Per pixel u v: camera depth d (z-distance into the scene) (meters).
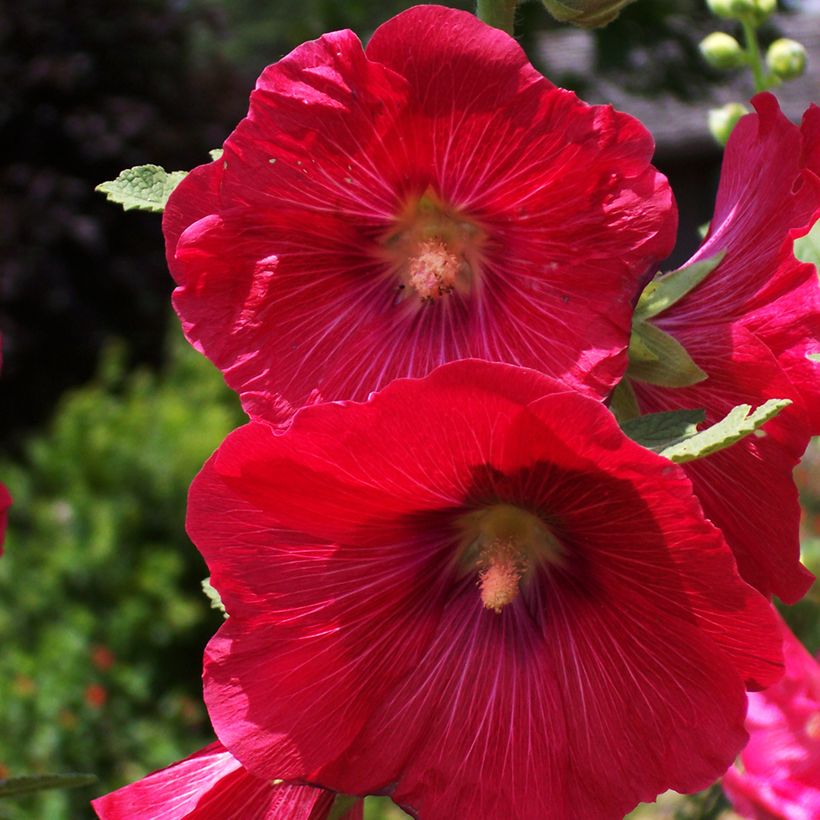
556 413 0.34
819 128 0.40
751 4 0.59
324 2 2.03
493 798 0.38
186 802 0.41
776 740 0.51
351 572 0.38
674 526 0.35
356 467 0.36
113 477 1.54
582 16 0.41
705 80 2.00
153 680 1.48
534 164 0.36
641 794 0.38
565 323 0.37
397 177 0.37
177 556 1.51
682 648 0.37
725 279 0.40
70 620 1.42
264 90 0.36
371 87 0.36
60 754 1.32
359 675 0.38
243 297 0.38
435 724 0.38
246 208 0.37
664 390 0.40
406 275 0.39
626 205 0.36
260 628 0.37
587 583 0.38
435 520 0.38
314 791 0.40
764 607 0.35
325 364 0.38
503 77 0.35
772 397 0.39
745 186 0.41
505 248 0.38
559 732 0.38
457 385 0.34
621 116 0.35
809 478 1.74
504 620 0.39
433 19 0.35
